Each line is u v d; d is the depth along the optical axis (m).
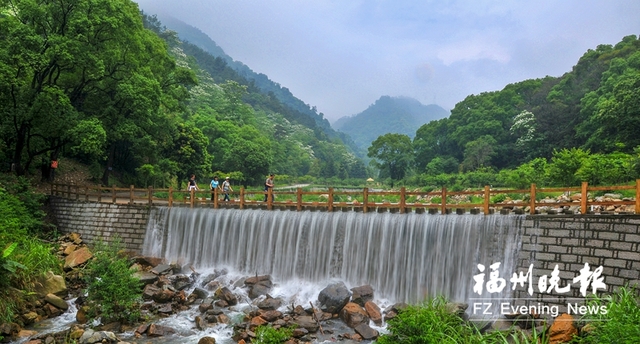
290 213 19.48
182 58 130.38
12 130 24.94
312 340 13.84
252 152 58.97
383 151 76.88
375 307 15.55
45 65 23.55
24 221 21.50
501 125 65.00
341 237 18.25
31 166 28.83
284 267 19.17
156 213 22.36
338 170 107.81
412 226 16.83
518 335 12.27
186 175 40.38
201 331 14.63
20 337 13.55
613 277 12.39
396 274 16.89
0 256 14.34
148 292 17.16
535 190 14.53
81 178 32.91
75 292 17.45
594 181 24.31
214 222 21.03
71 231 24.09
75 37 24.53
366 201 18.14
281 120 152.50
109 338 13.55
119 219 23.02
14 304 14.62
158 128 35.19
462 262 15.58
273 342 12.78
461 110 75.06
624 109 39.59
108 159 33.66
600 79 57.22
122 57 28.45
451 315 12.93
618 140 40.72
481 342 11.01
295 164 108.44
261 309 16.36
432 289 16.05
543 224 14.06
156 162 36.69
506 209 15.91
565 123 56.41
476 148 60.47
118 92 27.00
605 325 9.98
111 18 25.47
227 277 19.62
